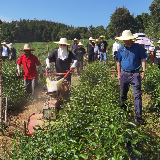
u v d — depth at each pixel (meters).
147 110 5.56
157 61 9.19
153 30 49.03
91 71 8.09
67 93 5.35
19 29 135.88
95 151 2.77
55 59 6.04
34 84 7.16
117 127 3.32
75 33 96.06
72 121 3.58
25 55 7.10
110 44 30.00
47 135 3.22
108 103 4.33
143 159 3.42
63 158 2.79
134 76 4.94
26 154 2.95
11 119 5.52
